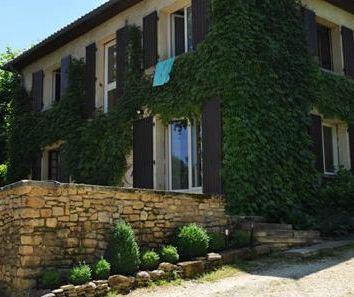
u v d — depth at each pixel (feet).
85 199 26.91
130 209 28.68
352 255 29.55
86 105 51.90
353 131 47.09
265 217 36.24
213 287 24.70
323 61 49.08
